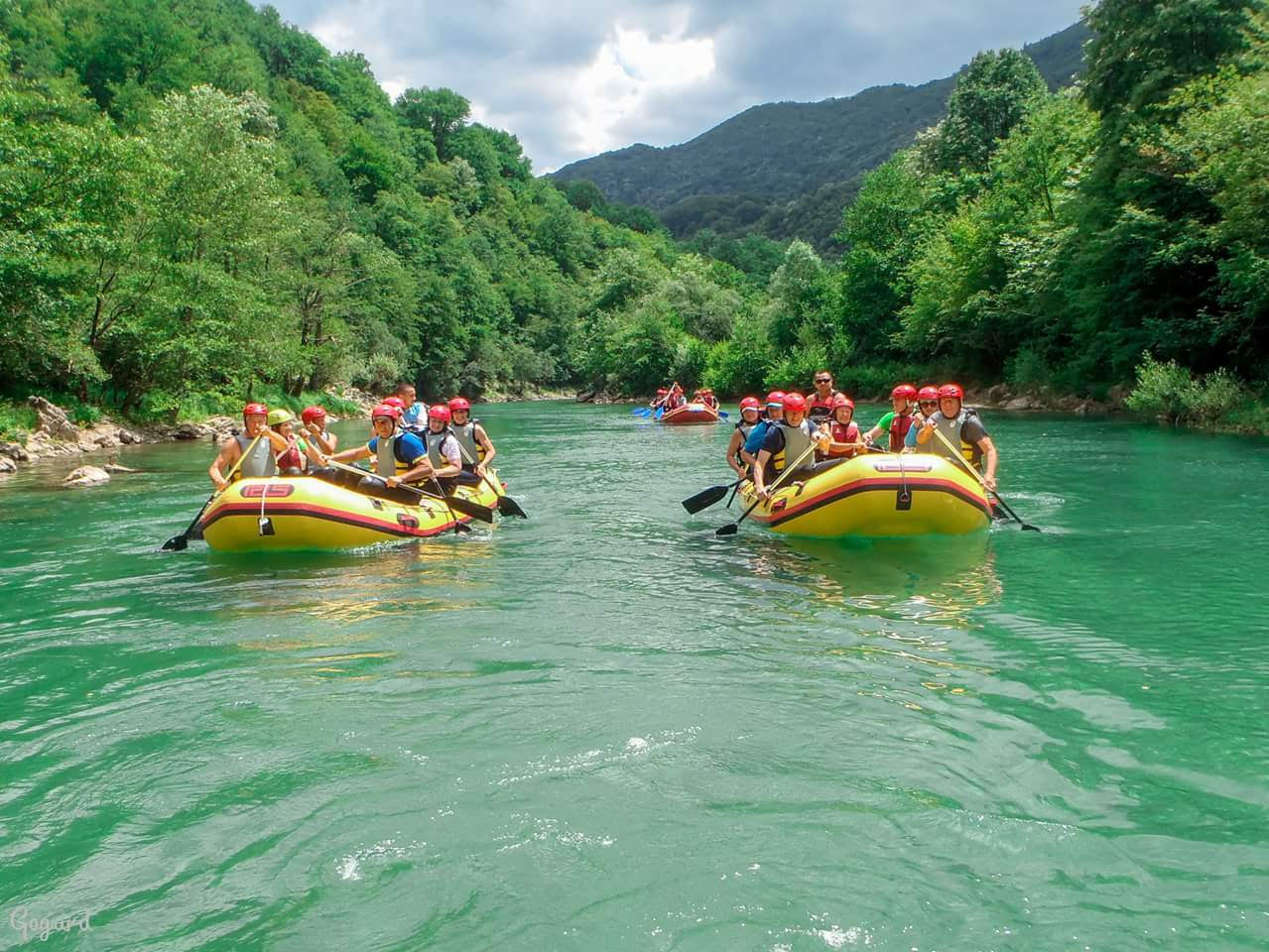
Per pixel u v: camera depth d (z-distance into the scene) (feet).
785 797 10.13
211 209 92.68
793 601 19.22
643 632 16.93
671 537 27.68
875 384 137.39
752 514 30.60
